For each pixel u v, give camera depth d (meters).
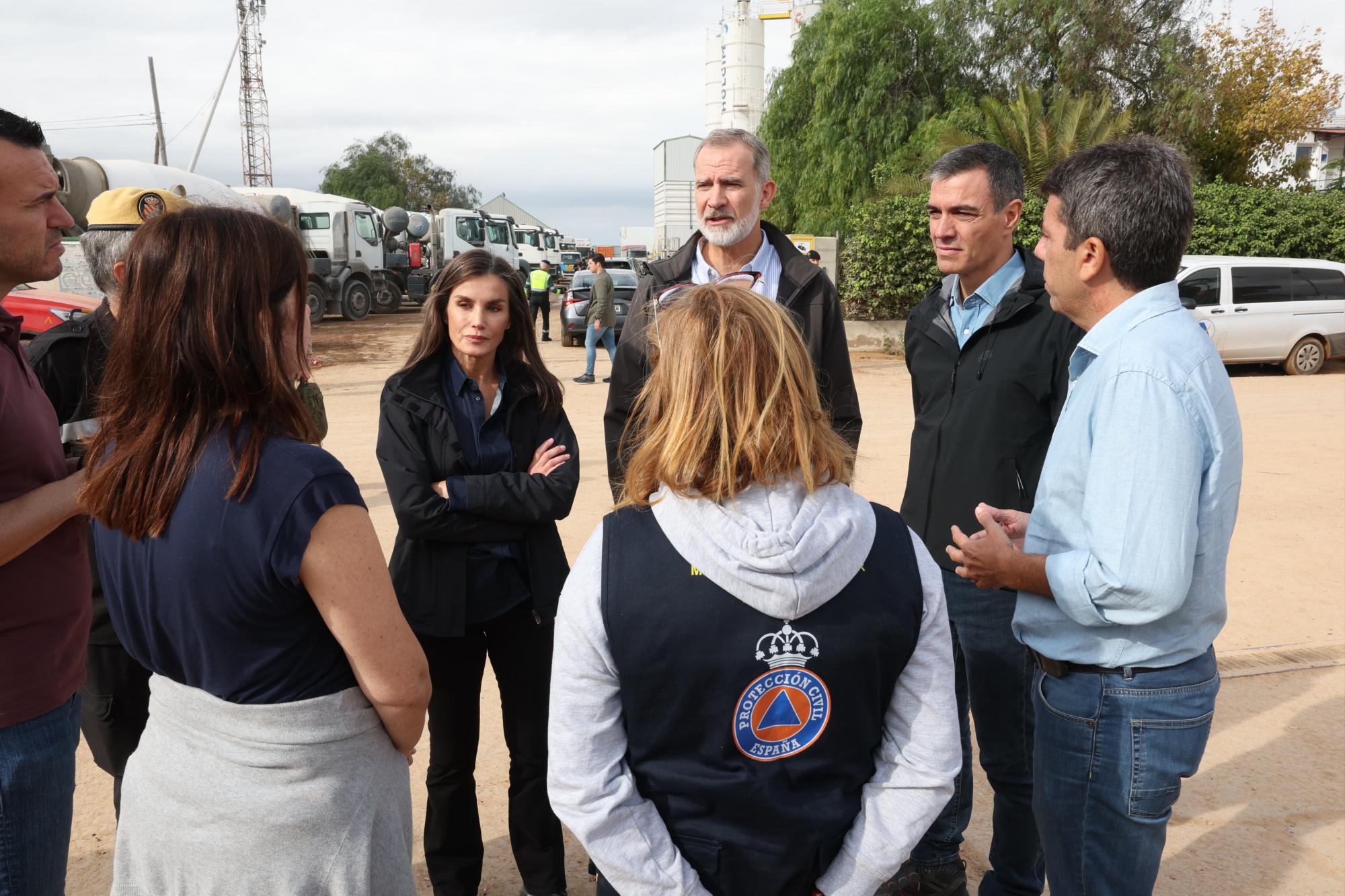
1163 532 1.52
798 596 1.20
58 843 1.68
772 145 23.36
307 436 1.40
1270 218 16.17
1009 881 2.50
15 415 1.59
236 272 1.30
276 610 1.31
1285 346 13.11
